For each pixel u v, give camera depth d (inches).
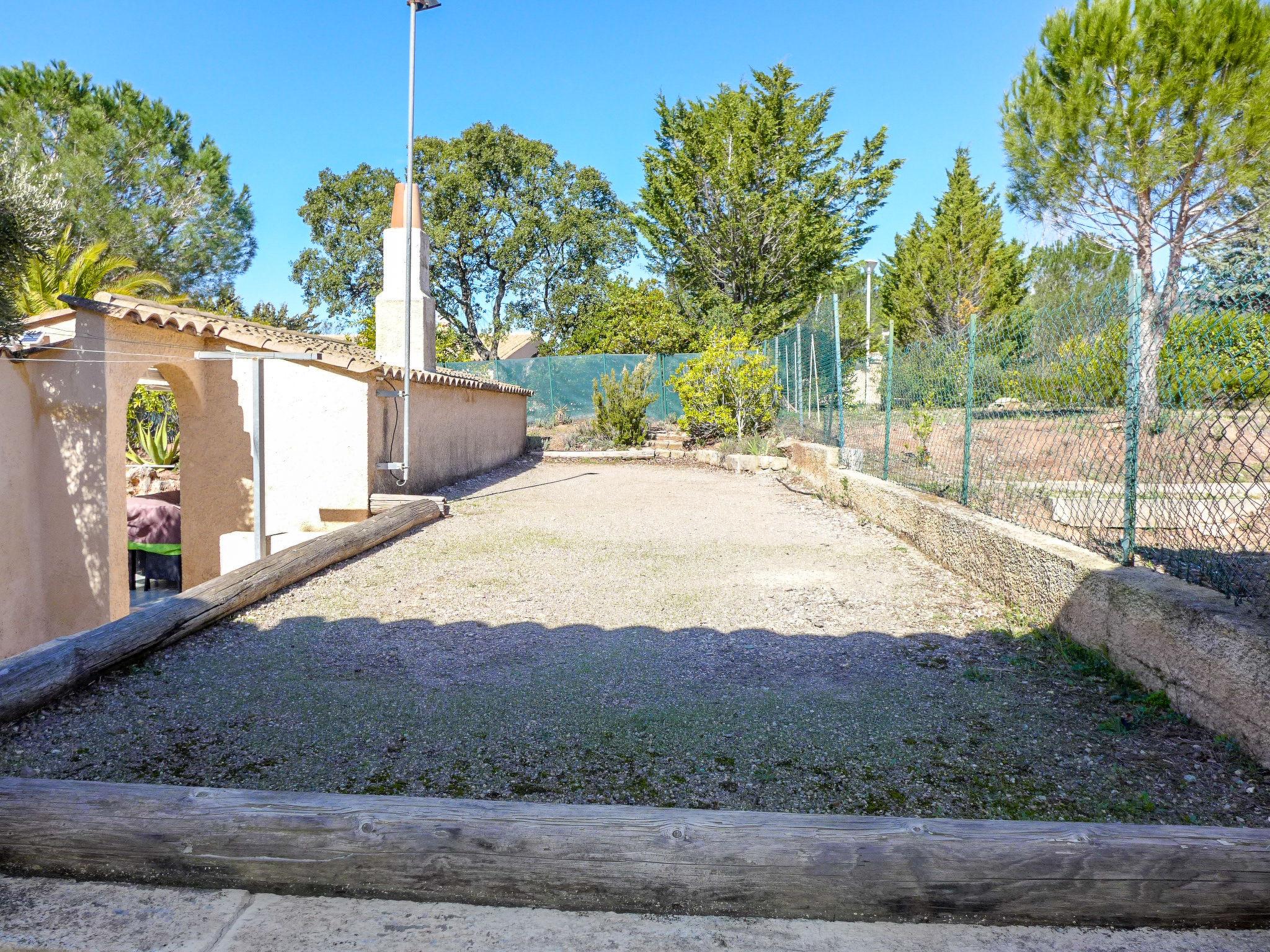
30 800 95.5
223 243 916.6
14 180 268.7
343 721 144.9
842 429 436.1
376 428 396.2
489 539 327.0
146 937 83.6
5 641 307.6
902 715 145.6
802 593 234.7
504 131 1608.0
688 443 746.8
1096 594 168.1
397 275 567.8
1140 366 171.8
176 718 146.6
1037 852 85.2
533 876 87.8
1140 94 503.5
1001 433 271.1
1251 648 124.0
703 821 89.8
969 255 1133.7
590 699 155.1
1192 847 85.4
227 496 389.1
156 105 909.8
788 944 82.4
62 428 323.3
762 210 1015.0
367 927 85.3
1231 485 199.3
